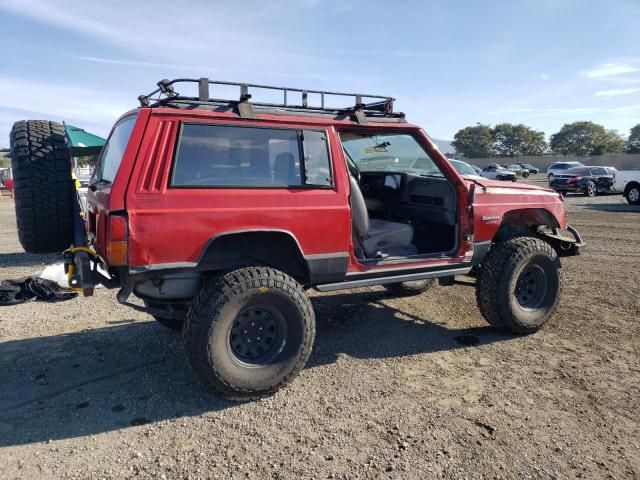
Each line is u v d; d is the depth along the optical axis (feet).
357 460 8.87
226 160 10.93
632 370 12.58
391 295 19.61
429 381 12.04
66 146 14.66
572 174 78.64
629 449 9.18
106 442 9.52
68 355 13.66
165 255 10.12
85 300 19.17
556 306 15.39
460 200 14.07
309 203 11.62
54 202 14.14
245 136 11.19
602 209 54.44
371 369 12.76
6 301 18.49
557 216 16.05
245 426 10.05
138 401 11.11
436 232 15.52
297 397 11.26
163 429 9.96
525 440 9.46
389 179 16.34
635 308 17.65
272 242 11.71
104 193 10.67
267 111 11.75
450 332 15.47
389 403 10.94
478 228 14.28
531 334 15.20
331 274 12.14
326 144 12.18
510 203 14.99
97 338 14.97
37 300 19.03
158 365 13.01
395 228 14.82
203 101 10.98
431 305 18.34
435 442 9.39
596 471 8.54
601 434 9.68
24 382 12.03
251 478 8.41
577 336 15.01
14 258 29.30
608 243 31.53
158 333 15.37
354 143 16.25
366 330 15.70
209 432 9.85
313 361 13.30
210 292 10.50
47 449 9.28
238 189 10.85
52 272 20.72
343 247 12.12
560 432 9.73
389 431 9.79
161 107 10.53
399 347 14.26
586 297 19.08
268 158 11.39
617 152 313.73
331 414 10.48
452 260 14.03
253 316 11.05
